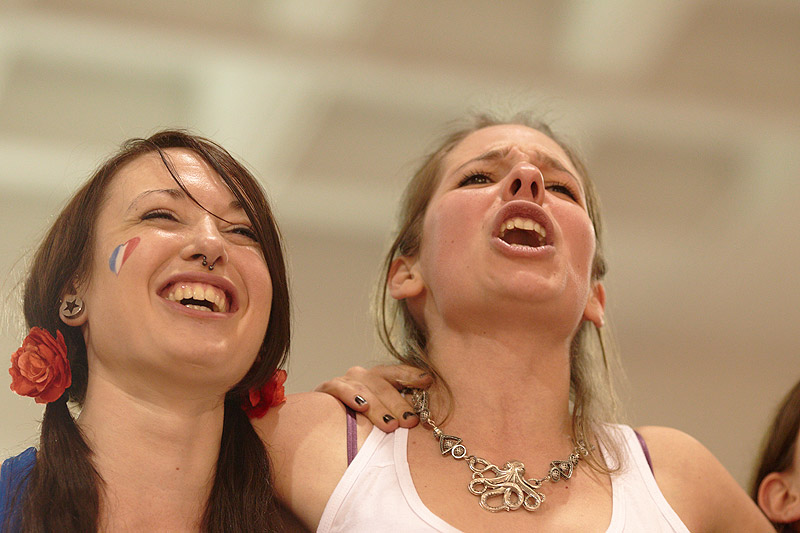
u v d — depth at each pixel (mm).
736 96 5406
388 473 2322
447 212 2602
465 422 2484
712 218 6285
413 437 2432
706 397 6691
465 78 5242
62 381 2137
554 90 5340
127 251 2123
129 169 2271
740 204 6199
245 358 2188
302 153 5734
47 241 2281
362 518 2230
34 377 2105
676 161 6035
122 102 5312
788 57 5230
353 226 6156
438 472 2346
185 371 2094
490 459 2408
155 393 2129
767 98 5414
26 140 5293
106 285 2133
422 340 2756
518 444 2463
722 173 6125
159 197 2197
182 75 5215
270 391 2389
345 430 2416
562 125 5492
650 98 5422
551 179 2727
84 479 2074
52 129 5270
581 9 4961
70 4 4660
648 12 4914
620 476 2428
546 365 2549
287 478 2336
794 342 6859
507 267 2455
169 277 2127
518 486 2305
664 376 6699
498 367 2514
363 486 2293
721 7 4930
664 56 5145
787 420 3031
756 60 5238
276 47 5020
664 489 2445
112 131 5352
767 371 6781
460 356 2562
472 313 2516
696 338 6859
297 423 2418
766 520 2605
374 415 2451
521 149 2740
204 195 2242
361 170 5832
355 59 5117
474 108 4727
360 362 5836
